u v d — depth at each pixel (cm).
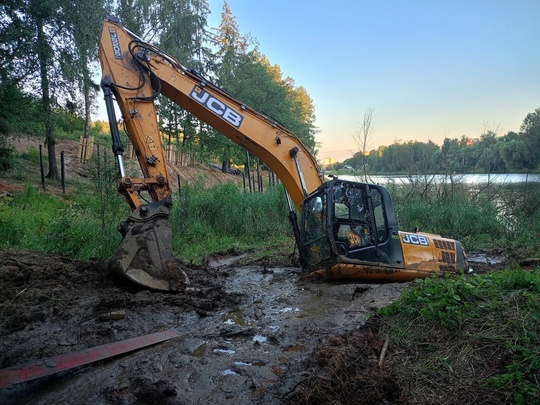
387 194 671
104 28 648
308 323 454
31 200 1237
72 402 306
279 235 1222
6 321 448
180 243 1057
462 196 1341
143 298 520
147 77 652
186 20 2584
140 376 338
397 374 315
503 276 424
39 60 1466
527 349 300
